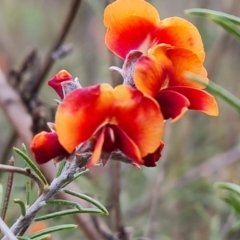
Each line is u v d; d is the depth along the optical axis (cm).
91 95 18
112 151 18
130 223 41
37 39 79
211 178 42
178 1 73
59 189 19
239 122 49
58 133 18
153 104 18
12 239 18
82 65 65
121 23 19
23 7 81
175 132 48
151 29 19
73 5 34
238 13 48
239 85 56
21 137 29
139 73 18
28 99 32
